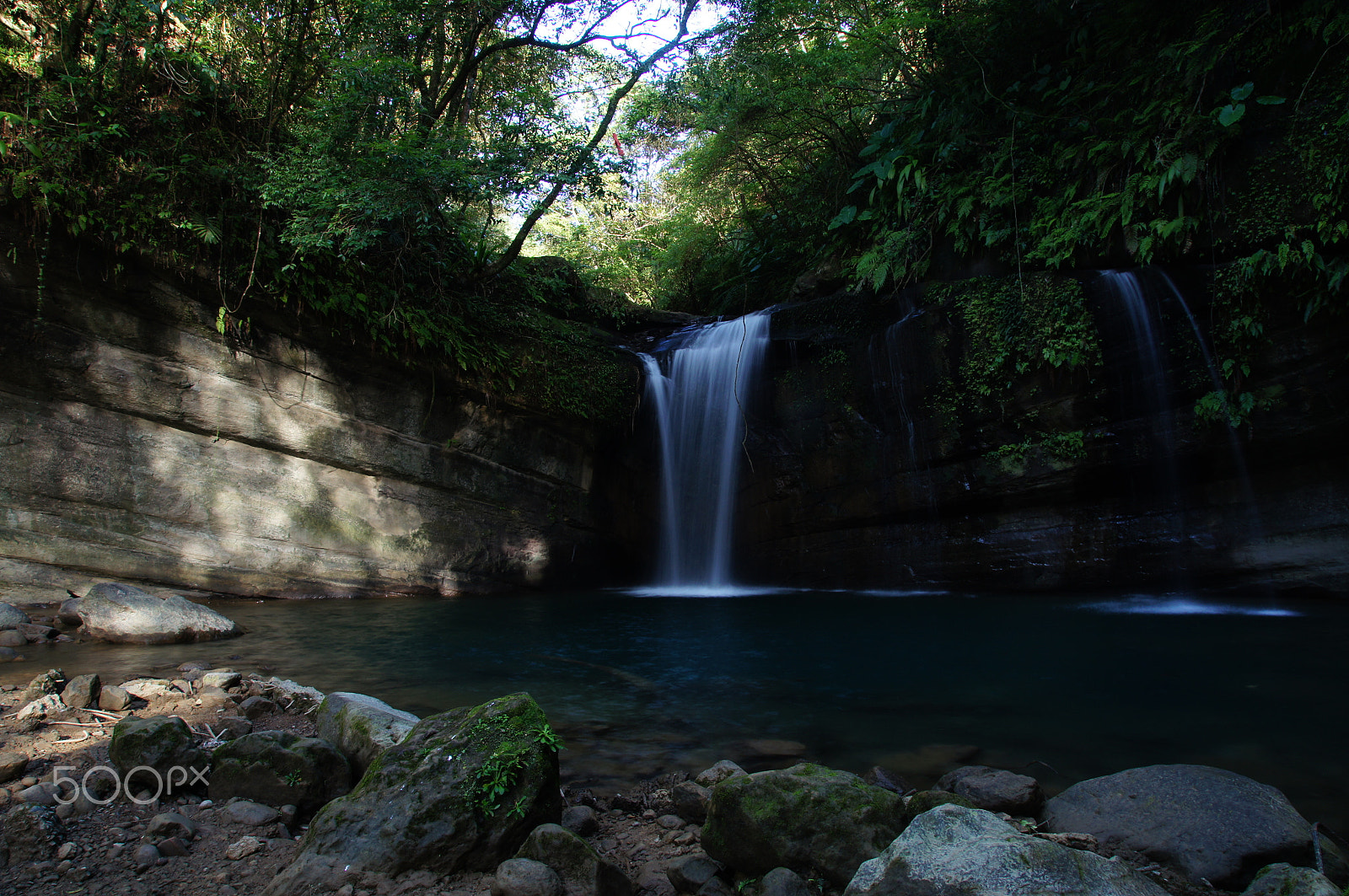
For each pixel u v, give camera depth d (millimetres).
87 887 2318
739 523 12078
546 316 12219
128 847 2564
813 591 11148
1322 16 7535
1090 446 9250
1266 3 7973
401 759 2662
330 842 2420
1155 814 2656
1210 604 8445
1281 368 8125
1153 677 5230
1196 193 8266
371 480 9945
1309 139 7578
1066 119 9688
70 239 7562
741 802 2467
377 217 8555
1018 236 9602
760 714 4445
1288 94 7793
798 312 11688
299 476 9328
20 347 7484
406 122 9398
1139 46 9172
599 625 7734
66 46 7723
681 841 2730
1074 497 9641
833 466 11258
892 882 2020
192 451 8586
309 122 9086
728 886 2367
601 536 12375
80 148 7520
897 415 10648
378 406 9836
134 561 8219
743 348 12102
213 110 8625
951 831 2137
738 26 10352
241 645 6367
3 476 7469
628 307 14672
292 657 5930
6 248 7262
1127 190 8539
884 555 10938
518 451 11250
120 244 7727
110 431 8070
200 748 3141
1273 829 2502
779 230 14703
